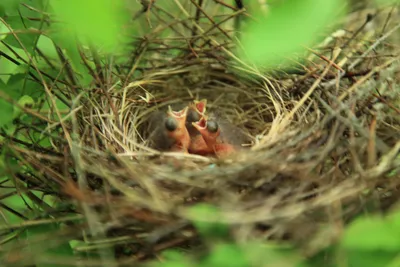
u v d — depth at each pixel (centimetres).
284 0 36
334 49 70
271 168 63
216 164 65
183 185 63
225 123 72
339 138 64
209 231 61
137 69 72
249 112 73
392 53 69
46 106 68
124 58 72
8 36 67
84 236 63
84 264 62
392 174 63
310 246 60
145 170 64
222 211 61
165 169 64
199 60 72
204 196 63
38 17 67
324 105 66
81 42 67
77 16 37
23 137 66
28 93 67
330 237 60
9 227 64
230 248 51
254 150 66
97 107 68
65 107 68
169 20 73
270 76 71
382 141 65
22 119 67
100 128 68
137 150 70
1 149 65
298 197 62
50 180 65
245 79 73
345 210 62
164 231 62
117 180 64
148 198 62
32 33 66
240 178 63
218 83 73
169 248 62
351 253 48
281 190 63
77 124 67
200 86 74
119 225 62
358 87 67
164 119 71
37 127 67
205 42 72
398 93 67
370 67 69
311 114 68
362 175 62
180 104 74
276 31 36
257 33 36
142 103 72
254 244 54
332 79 68
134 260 62
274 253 57
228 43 71
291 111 68
